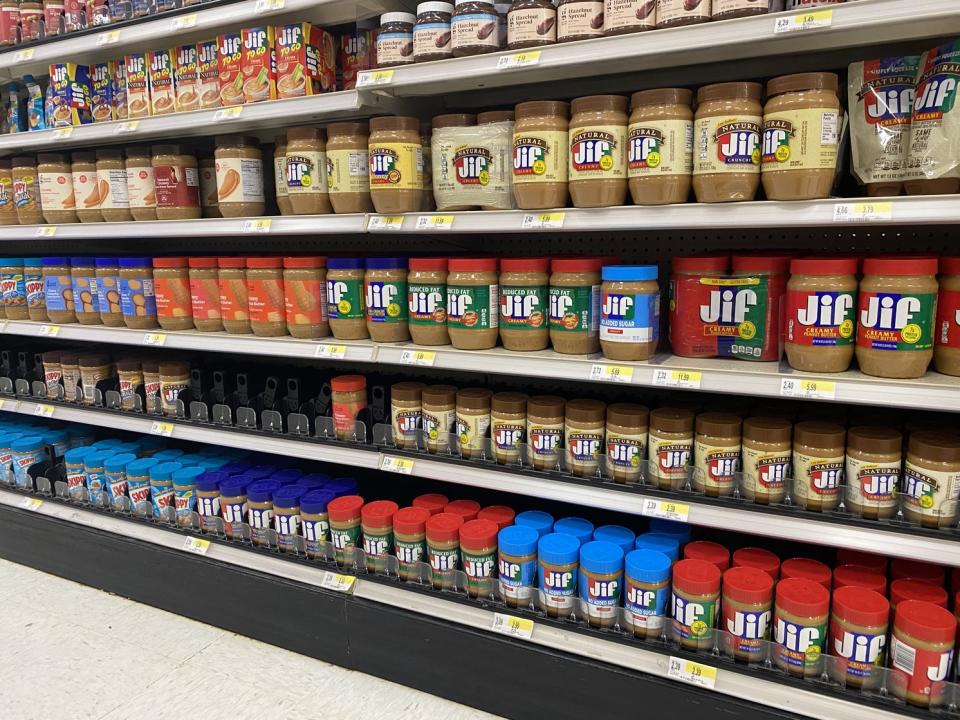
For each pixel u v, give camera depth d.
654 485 1.65
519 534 1.76
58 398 2.70
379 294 1.90
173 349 3.07
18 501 2.65
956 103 1.29
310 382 2.32
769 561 1.61
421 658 1.85
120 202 2.31
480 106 2.14
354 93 1.78
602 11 1.51
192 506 2.30
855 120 1.46
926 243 1.74
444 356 1.80
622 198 1.56
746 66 1.81
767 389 1.44
